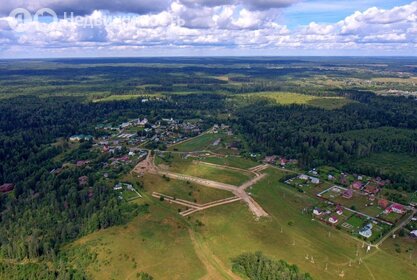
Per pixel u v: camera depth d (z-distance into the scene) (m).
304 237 172.50
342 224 183.88
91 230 177.38
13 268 152.88
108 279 143.25
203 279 142.25
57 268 149.75
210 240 170.00
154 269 148.50
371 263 152.75
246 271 144.50
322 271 146.75
